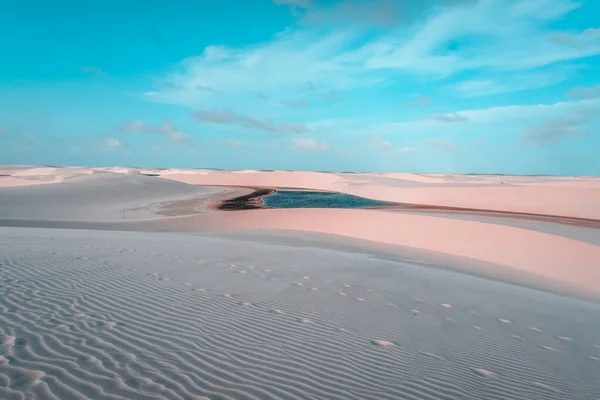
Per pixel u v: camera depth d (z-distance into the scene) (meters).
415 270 9.83
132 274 6.58
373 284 7.47
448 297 6.93
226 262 8.66
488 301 6.96
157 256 8.78
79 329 3.86
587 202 37.47
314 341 4.12
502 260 14.74
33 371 2.90
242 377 3.15
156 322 4.28
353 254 12.75
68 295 5.05
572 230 22.81
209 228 23.09
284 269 8.34
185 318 4.50
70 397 2.58
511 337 4.89
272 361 3.52
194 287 6.01
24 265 6.68
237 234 19.39
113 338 3.70
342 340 4.22
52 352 3.27
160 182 59.88
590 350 4.75
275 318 4.79
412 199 47.75
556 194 41.12
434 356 3.99
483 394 3.23
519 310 6.54
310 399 2.89
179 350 3.56
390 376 3.42
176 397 2.71
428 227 19.02
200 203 44.47
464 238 17.23
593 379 3.80
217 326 4.33
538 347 4.62
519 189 45.06
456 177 109.19
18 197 35.53
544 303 7.51
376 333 4.55
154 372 3.07
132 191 49.31
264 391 2.95
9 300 4.64
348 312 5.32
